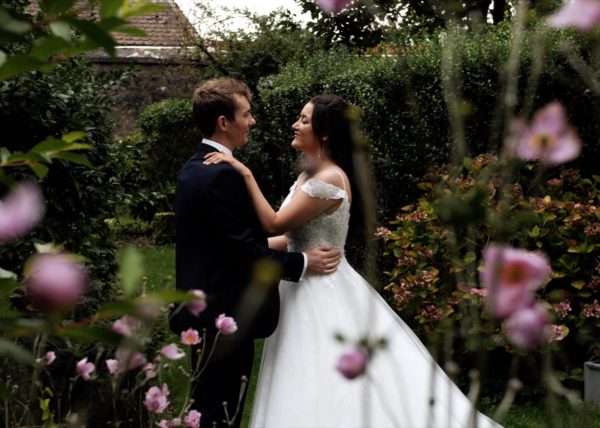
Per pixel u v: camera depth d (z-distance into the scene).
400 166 6.11
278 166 9.71
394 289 4.89
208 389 3.00
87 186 3.91
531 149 0.82
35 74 3.61
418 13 7.20
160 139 12.80
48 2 0.90
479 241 4.61
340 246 3.28
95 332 0.83
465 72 5.76
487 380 4.64
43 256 0.83
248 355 3.07
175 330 3.08
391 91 6.12
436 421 3.00
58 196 3.80
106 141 4.22
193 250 3.02
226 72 12.51
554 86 5.35
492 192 4.39
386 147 6.17
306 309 3.17
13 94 3.54
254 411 3.23
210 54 13.07
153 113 12.90
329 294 3.19
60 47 0.92
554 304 4.54
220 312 2.97
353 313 3.18
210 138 3.18
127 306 0.85
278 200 9.88
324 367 3.07
